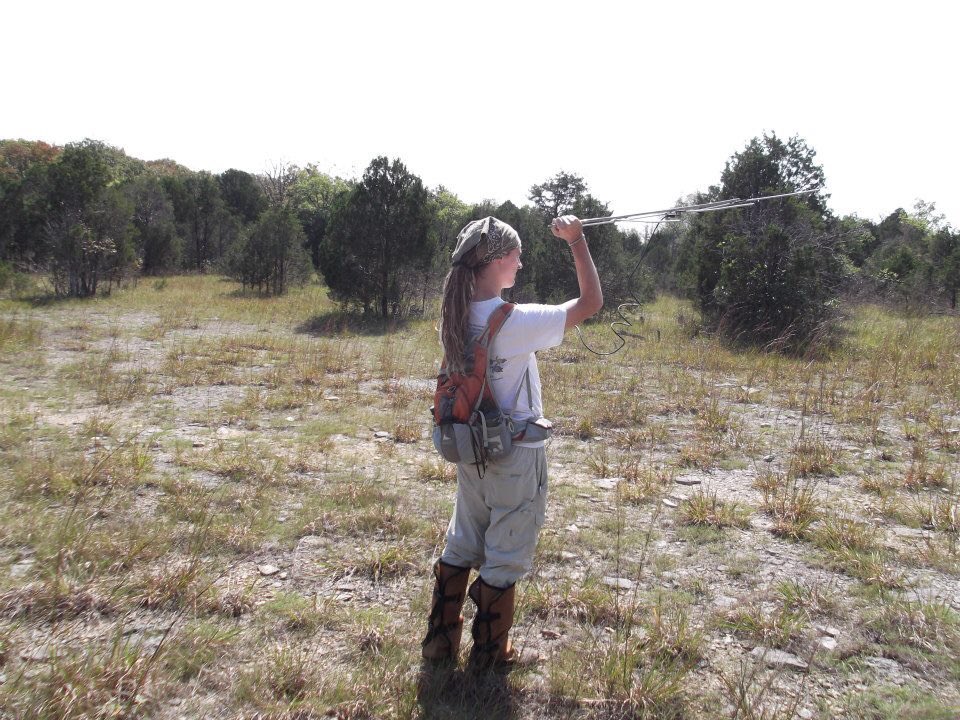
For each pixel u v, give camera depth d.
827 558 3.95
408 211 17.64
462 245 2.54
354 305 18.28
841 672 2.85
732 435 6.72
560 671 2.74
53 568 3.37
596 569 3.76
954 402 7.92
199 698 2.51
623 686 2.64
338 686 2.58
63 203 19.95
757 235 14.26
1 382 8.55
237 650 2.83
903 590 3.55
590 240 17.56
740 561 3.90
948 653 2.97
